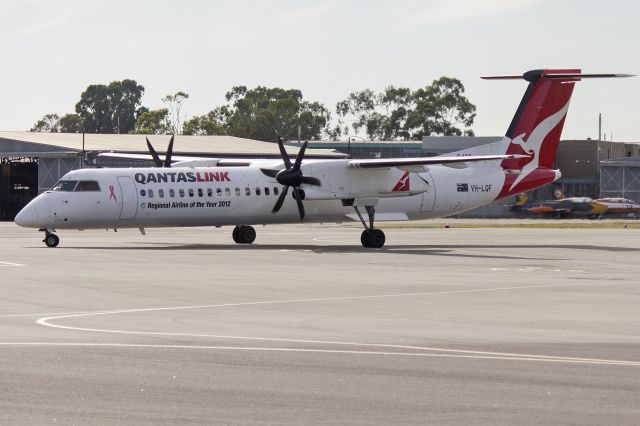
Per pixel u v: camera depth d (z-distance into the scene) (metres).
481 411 22.27
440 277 58.34
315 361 28.83
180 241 95.75
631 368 27.89
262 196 88.31
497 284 54.22
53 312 40.41
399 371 27.27
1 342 32.12
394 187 89.56
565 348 31.59
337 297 46.84
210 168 87.56
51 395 23.83
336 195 87.25
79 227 82.19
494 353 30.48
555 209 197.50
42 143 165.50
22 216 80.44
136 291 48.66
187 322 37.62
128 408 22.39
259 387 24.94
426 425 20.95
